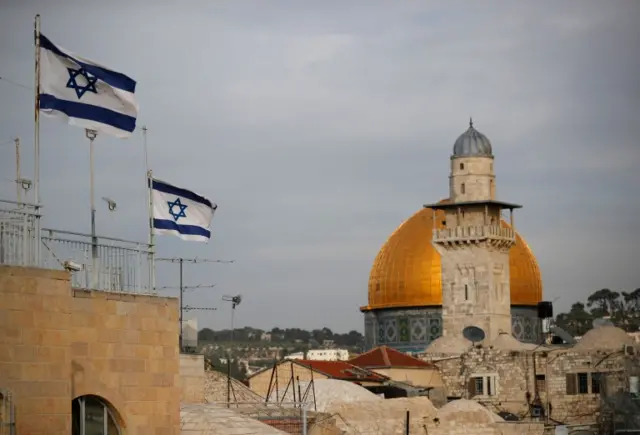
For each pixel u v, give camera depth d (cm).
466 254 17362
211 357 14412
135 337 5869
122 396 5797
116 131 5869
